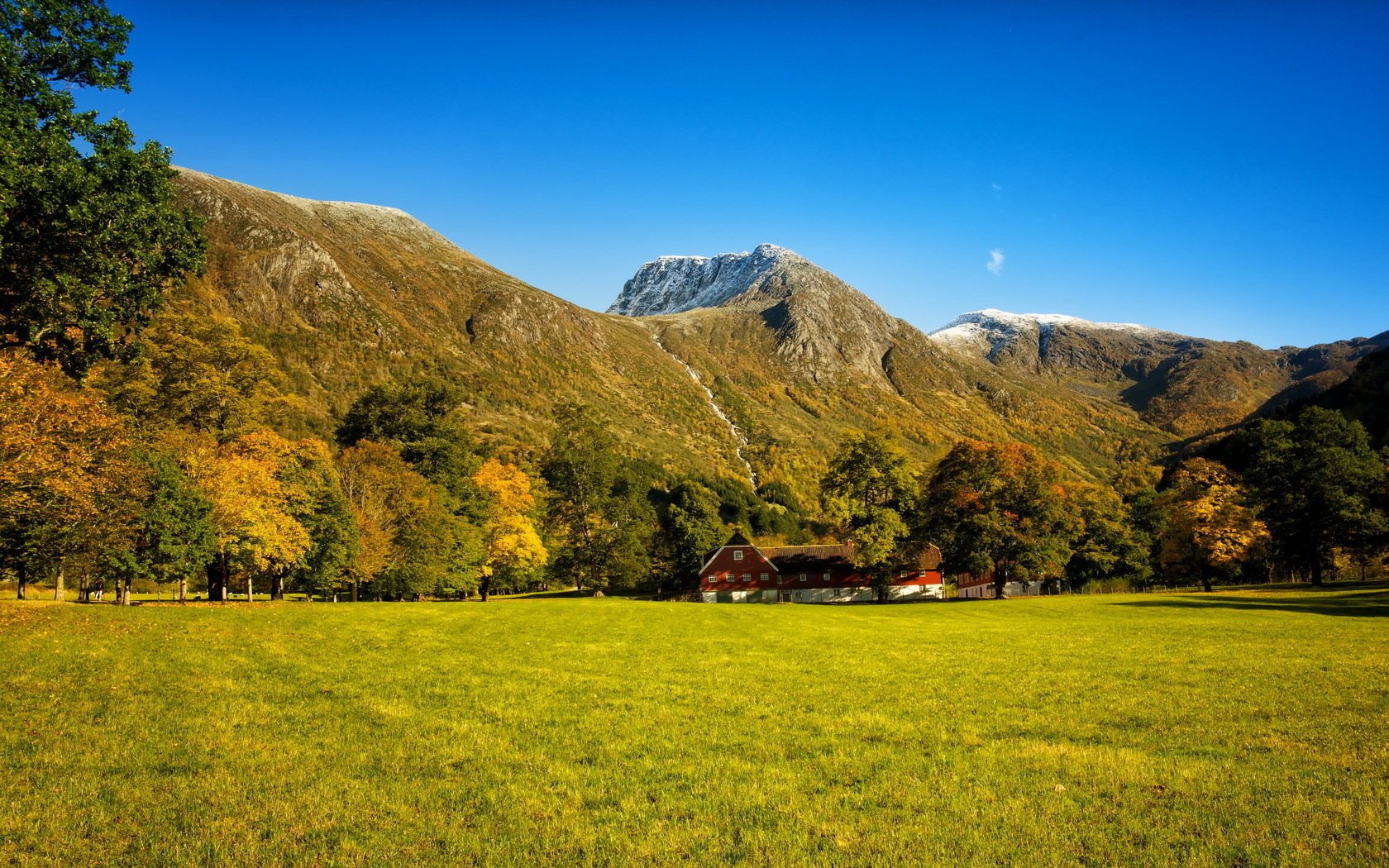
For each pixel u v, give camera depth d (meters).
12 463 26.94
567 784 12.41
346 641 29.48
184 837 10.01
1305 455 72.38
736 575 98.88
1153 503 93.50
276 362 54.22
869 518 74.00
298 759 13.58
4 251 22.47
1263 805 11.01
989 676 23.56
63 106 23.17
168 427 46.25
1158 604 58.44
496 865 9.28
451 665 24.67
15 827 10.17
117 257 24.83
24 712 16.14
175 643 25.69
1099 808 11.05
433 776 12.73
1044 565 71.81
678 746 14.82
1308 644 31.27
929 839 9.96
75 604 32.28
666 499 151.75
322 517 55.34
